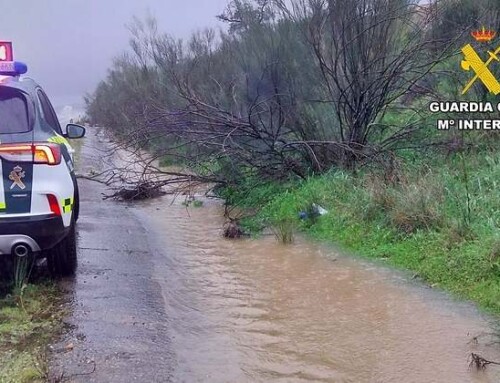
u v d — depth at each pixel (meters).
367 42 9.49
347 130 10.08
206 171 11.48
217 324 4.99
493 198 6.97
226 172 10.80
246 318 5.12
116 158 17.02
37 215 4.77
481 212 6.75
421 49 9.45
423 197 7.21
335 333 4.76
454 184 7.62
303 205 8.84
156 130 11.42
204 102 11.41
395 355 4.32
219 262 6.98
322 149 10.23
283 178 10.43
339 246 7.37
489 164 8.16
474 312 5.05
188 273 6.52
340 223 7.92
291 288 5.91
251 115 10.55
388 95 10.20
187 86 12.05
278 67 10.55
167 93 16.02
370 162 9.31
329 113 10.32
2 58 5.47
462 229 6.39
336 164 10.05
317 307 5.35
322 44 9.70
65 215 4.98
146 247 7.47
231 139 10.19
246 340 4.65
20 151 4.72
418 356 4.29
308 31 9.84
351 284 5.93
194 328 4.89
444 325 4.80
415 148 9.41
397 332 4.71
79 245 7.16
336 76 9.61
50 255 5.57
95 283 5.68
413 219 7.05
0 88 5.04
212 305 5.47
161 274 6.34
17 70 5.43
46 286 5.46
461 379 3.93
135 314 4.98
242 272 6.53
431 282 5.86
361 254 6.96
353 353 4.39
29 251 4.86
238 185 10.69
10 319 4.62
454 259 5.98
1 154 4.68
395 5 9.35
